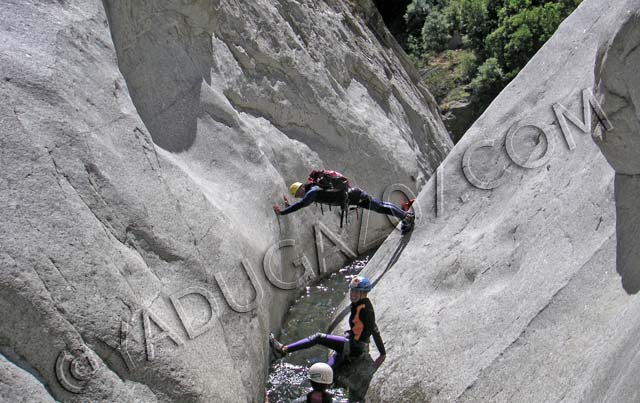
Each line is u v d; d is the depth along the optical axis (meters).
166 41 7.05
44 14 4.98
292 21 10.09
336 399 5.61
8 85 4.23
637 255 4.39
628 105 4.36
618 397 3.20
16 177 3.94
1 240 3.65
